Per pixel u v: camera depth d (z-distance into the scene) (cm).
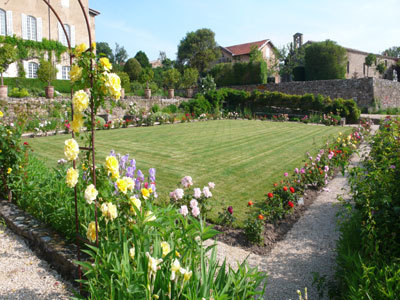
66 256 302
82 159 315
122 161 388
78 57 251
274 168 811
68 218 336
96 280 217
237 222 468
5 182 470
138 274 194
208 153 1006
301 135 1468
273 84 3077
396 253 263
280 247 408
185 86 3628
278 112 2525
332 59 3231
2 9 2403
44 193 407
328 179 741
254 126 1884
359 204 372
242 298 199
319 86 2825
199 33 5006
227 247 401
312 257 380
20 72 2450
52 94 1802
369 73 4228
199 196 416
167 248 218
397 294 206
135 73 3997
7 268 316
